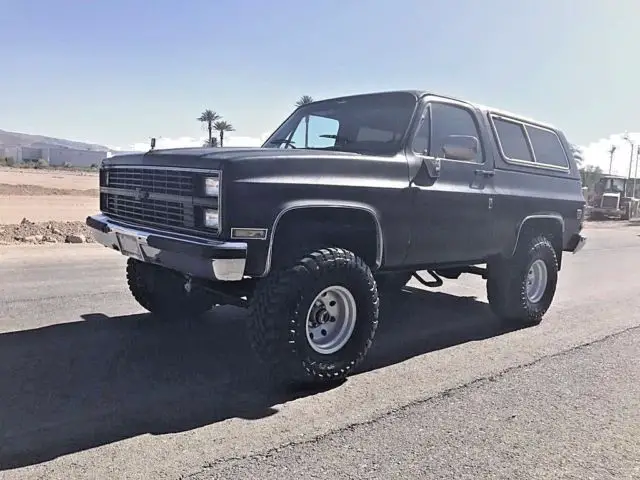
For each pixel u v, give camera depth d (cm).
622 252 1393
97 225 463
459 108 511
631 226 2694
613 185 3394
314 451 300
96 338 486
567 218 637
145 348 464
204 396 371
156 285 527
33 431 313
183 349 464
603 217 3253
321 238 410
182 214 379
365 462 290
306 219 391
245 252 348
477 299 720
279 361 370
